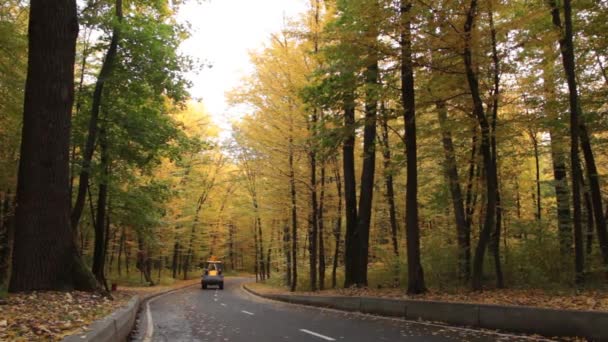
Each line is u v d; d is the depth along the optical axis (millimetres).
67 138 12070
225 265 81688
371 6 12438
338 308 16594
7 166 19328
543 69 14883
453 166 17844
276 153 24500
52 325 6926
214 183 49469
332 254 34844
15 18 17969
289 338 9547
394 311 13250
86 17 17844
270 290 32406
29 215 11438
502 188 18656
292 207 26219
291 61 21719
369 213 20344
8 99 16453
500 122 14609
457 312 10961
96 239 21484
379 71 14258
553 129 15703
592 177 14281
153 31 18969
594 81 15461
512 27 12344
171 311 17109
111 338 7426
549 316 8727
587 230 17969
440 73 13820
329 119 16703
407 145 14938
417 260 14742
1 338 5805
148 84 19641
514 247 18516
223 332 10719
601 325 7793
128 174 23609
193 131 34250
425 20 12578
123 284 37844
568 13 12500
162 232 39781
